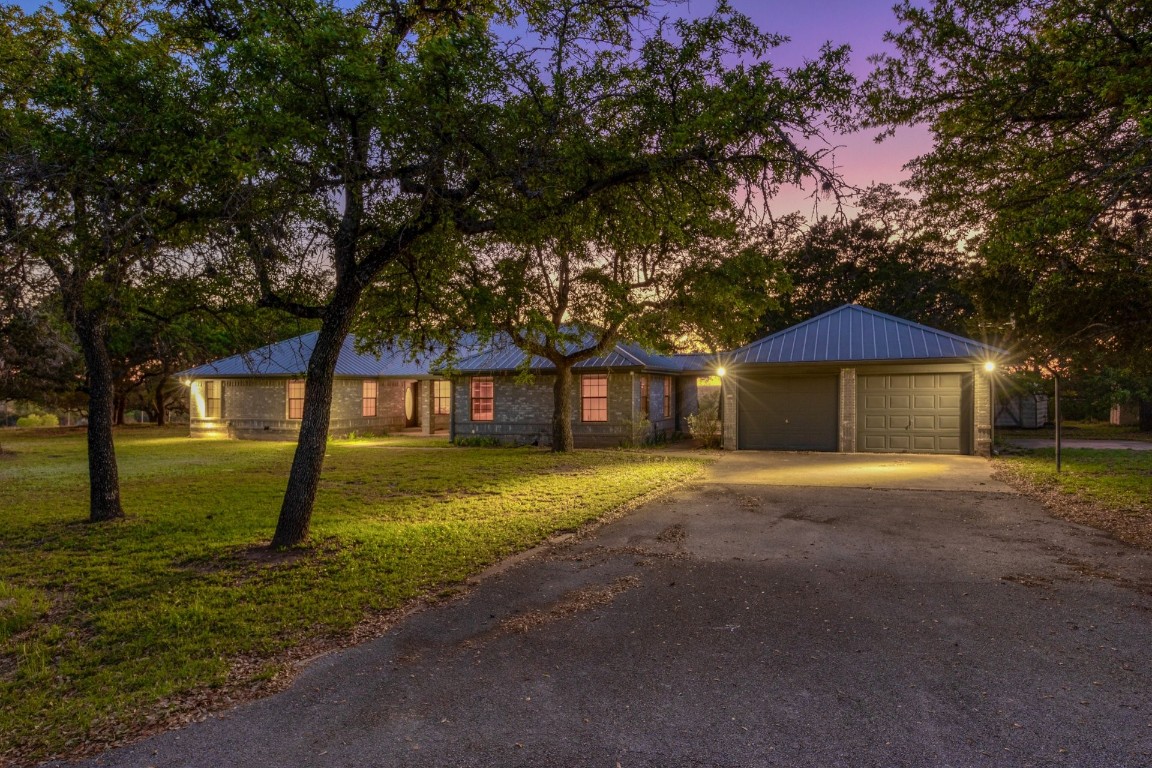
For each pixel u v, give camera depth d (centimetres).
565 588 575
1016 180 1011
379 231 757
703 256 1420
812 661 415
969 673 393
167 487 1198
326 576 614
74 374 2036
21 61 717
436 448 2041
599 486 1161
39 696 383
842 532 779
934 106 1010
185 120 595
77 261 627
